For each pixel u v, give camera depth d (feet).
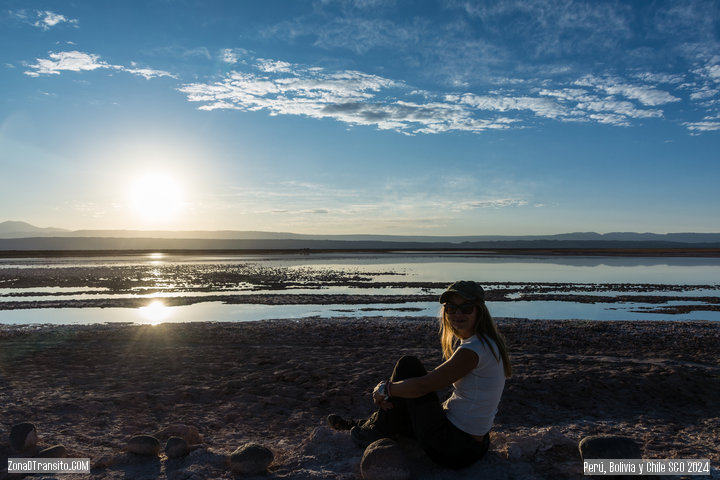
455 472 12.35
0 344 34.96
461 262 227.81
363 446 13.83
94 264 194.08
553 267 185.47
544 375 25.50
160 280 116.47
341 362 29.01
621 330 42.24
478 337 11.84
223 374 26.03
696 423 18.80
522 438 14.25
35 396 21.21
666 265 207.51
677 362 29.53
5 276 127.54
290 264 198.90
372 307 69.82
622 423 18.61
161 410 19.98
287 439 16.61
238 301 75.92
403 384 12.07
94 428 17.29
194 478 11.98
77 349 32.86
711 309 69.26
